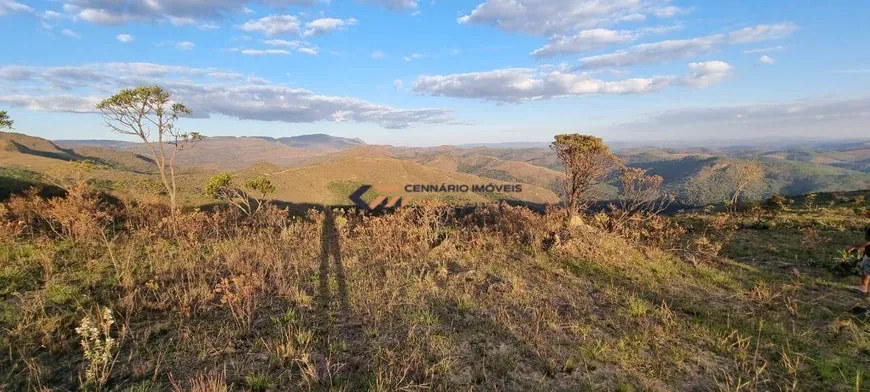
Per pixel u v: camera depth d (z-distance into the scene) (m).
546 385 3.87
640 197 13.42
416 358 4.17
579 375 4.07
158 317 4.97
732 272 8.31
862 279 6.84
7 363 3.75
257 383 3.60
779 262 9.21
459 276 7.33
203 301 5.42
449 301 6.03
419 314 5.38
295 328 4.79
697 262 9.13
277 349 4.12
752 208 23.55
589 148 12.80
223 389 3.39
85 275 6.32
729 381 4.03
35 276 6.25
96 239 8.95
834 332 5.20
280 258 7.78
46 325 4.36
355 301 5.78
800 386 4.00
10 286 5.65
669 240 11.45
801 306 6.23
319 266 7.72
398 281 6.84
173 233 10.36
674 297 6.61
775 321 5.63
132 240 9.12
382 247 9.31
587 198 13.90
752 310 6.05
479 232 10.91
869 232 6.78
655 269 8.37
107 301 5.26
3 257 6.91
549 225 10.91
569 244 9.41
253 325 4.86
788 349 4.69
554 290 6.73
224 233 11.60
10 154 117.88
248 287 5.50
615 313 5.77
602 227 11.66
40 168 84.75
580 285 7.08
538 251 9.36
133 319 4.84
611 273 7.85
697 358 4.50
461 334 4.86
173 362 3.95
